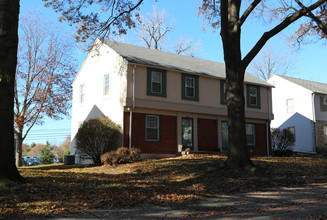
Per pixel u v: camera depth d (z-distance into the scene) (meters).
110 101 20.73
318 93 31.67
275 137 27.20
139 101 19.12
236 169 12.12
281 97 34.59
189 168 13.55
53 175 10.94
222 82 23.86
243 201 8.16
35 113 24.95
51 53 25.83
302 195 8.84
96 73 23.17
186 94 21.73
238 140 12.45
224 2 12.35
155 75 20.42
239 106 12.62
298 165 14.77
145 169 14.21
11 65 8.66
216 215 6.64
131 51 22.06
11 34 8.67
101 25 14.88
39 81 25.02
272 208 7.26
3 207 6.54
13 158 8.66
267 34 12.41
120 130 19.12
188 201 8.11
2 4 8.55
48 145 39.62
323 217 6.24
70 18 14.05
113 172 14.52
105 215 6.45
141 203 7.66
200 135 22.28
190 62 24.95
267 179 11.22
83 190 8.59
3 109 8.44
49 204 6.94
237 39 13.05
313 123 30.84
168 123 20.83
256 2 12.36
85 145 18.56
